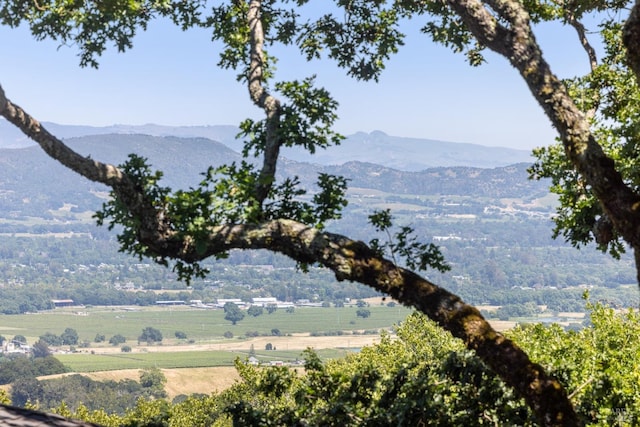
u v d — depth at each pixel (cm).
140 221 1171
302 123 1248
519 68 1062
